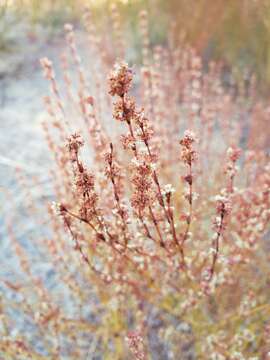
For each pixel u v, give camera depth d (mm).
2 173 3400
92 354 2189
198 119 3059
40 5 6281
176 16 4746
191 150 1357
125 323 2162
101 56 2623
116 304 2084
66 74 2512
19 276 2600
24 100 4504
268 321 2143
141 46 4926
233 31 4457
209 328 2105
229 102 3289
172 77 3045
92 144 2109
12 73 5086
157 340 2256
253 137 2934
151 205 1409
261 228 1868
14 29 5895
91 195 1373
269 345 1899
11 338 1930
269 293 2264
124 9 4887
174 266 1746
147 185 1348
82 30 6027
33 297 2438
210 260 1893
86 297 2340
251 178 2320
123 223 1475
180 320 2328
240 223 1927
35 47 5660
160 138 2197
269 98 3742
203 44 4465
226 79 4375
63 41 5852
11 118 4145
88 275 2133
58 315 2076
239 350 1952
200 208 2117
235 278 2094
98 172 1854
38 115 4180
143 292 2117
